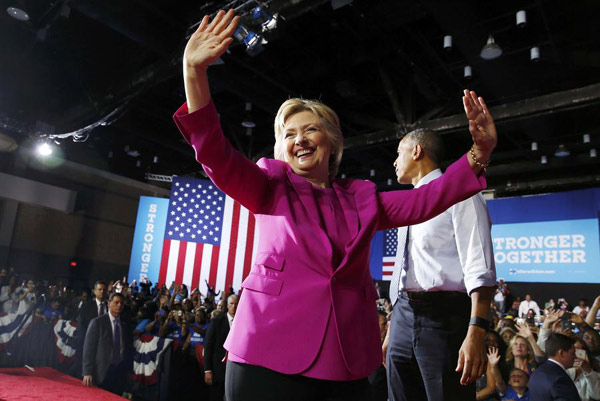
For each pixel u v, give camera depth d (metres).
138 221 16.38
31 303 7.80
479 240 1.72
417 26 9.62
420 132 2.12
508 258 14.79
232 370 0.93
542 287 14.07
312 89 11.92
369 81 11.91
